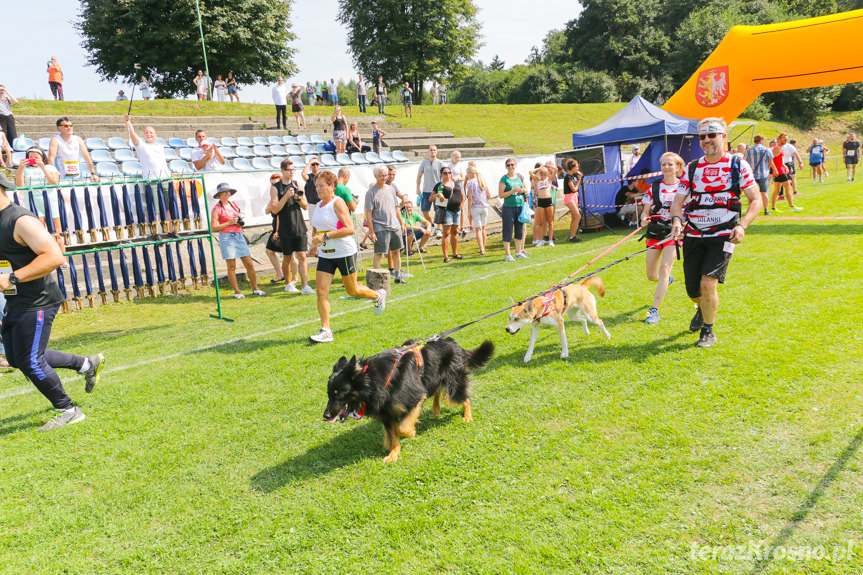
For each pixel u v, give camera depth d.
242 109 21.62
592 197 13.57
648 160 15.20
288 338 6.22
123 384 5.06
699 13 43.50
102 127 14.98
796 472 3.04
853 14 11.47
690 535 2.65
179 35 27.55
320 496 3.22
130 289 8.34
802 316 5.41
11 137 12.23
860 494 2.80
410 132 22.41
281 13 31.28
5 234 3.90
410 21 39.66
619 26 49.91
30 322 4.04
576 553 2.59
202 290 9.19
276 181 8.78
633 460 3.31
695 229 4.76
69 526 3.06
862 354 4.39
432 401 4.51
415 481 3.31
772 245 8.88
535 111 30.61
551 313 4.85
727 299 6.20
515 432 3.79
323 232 5.75
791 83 12.85
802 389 3.94
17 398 4.93
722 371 4.38
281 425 4.13
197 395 4.75
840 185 17.77
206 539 2.91
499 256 10.82
